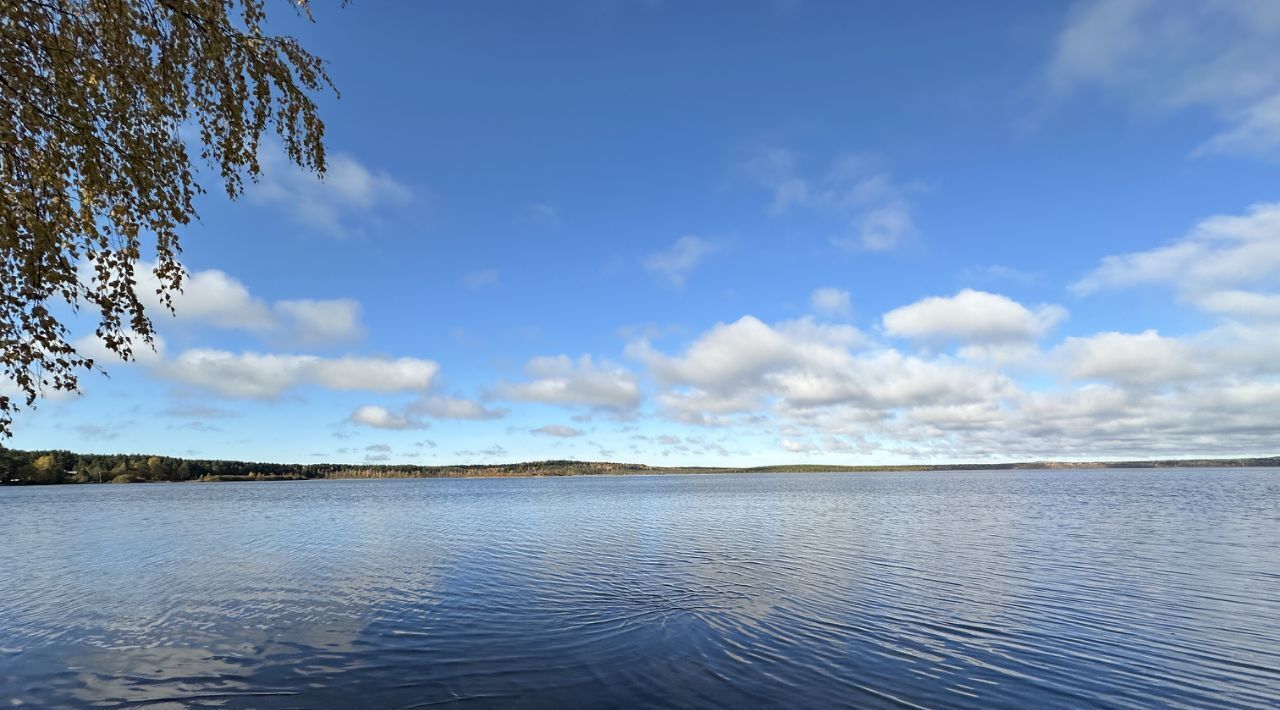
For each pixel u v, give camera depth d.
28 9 8.48
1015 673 14.49
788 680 14.07
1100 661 15.33
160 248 9.88
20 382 8.13
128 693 13.86
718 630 18.11
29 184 8.83
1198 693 13.40
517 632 18.11
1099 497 90.81
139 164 8.98
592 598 22.47
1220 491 109.19
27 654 16.55
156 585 26.05
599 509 75.88
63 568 31.22
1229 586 23.83
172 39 9.68
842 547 35.75
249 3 10.35
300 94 10.55
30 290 8.09
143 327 9.55
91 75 8.79
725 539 40.69
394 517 65.00
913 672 14.62
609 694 13.37
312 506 89.19
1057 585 24.19
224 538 44.56
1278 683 13.95
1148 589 23.34
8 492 157.50
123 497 125.75
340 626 19.02
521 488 186.88
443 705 12.94
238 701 13.36
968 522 50.72
